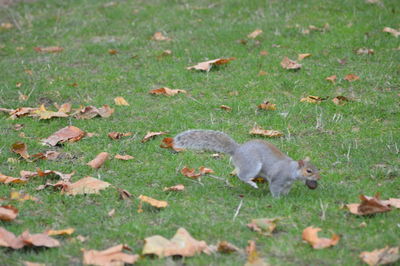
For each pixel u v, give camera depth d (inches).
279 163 278.7
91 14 627.5
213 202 274.4
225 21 574.9
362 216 256.1
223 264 216.5
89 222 252.7
